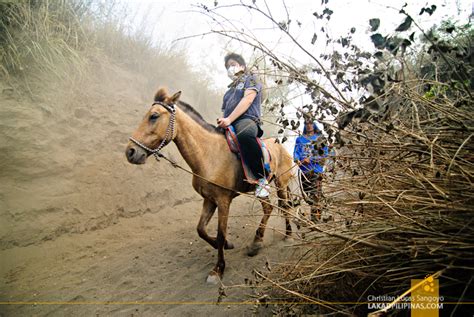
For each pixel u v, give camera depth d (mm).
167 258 2955
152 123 2291
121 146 4469
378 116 1250
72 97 4199
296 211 1691
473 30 1482
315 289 1590
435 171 1253
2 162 3219
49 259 2930
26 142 3438
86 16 5281
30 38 3969
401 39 1214
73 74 4398
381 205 1397
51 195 3430
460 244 1079
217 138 2621
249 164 2619
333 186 1636
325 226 1571
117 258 2984
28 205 3209
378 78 1192
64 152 3775
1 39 3811
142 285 2445
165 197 4684
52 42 4199
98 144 4203
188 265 2797
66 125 3971
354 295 1482
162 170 4914
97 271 2713
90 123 4289
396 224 1255
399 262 1271
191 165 2553
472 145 1211
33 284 2496
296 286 1658
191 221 4312
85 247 3217
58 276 2635
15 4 3943
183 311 2031
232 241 3422
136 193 4238
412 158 1495
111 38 5773
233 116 2621
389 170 1486
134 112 5086
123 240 3484
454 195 1150
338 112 1585
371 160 1571
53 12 4574
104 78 5070
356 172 1545
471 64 1133
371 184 1487
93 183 3855
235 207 5027
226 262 2820
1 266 2711
